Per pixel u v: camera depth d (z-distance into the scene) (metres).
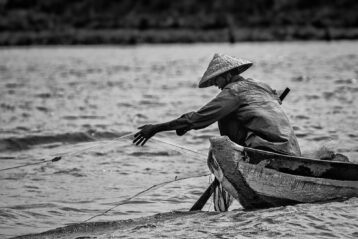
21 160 36.59
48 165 34.94
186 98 66.19
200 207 25.75
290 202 24.69
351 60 121.75
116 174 33.00
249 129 24.64
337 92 68.00
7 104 62.19
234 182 24.27
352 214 23.08
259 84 25.11
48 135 42.94
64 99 66.44
